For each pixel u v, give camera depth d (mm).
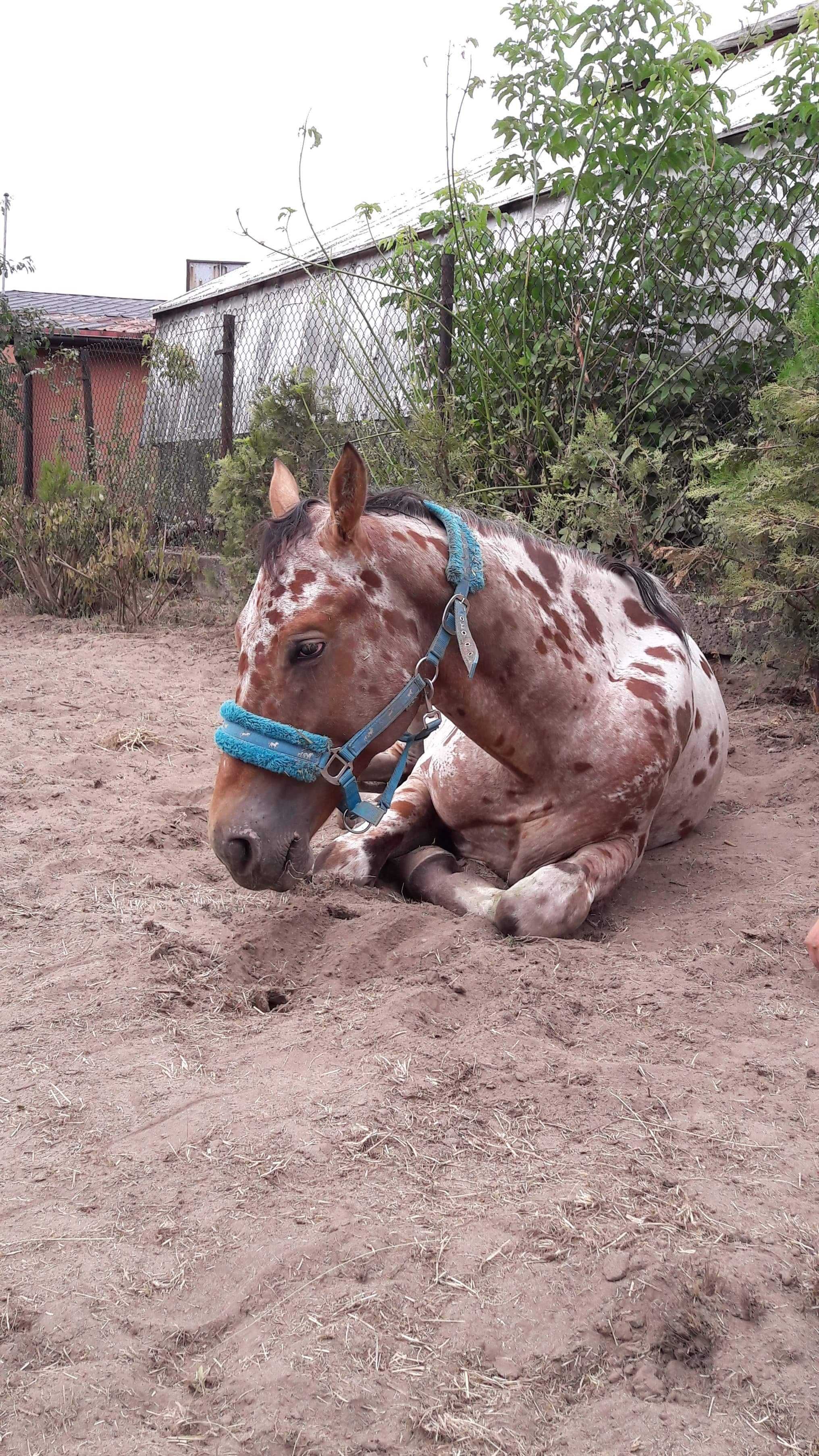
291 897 3396
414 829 3719
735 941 3193
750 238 6902
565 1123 2234
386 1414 1532
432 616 3010
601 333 7137
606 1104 2303
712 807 4543
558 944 3041
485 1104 2293
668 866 3879
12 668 8062
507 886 3578
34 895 3594
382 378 9469
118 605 10336
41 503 11812
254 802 2822
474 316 7598
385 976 2916
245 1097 2316
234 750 2811
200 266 23359
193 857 3943
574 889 3131
